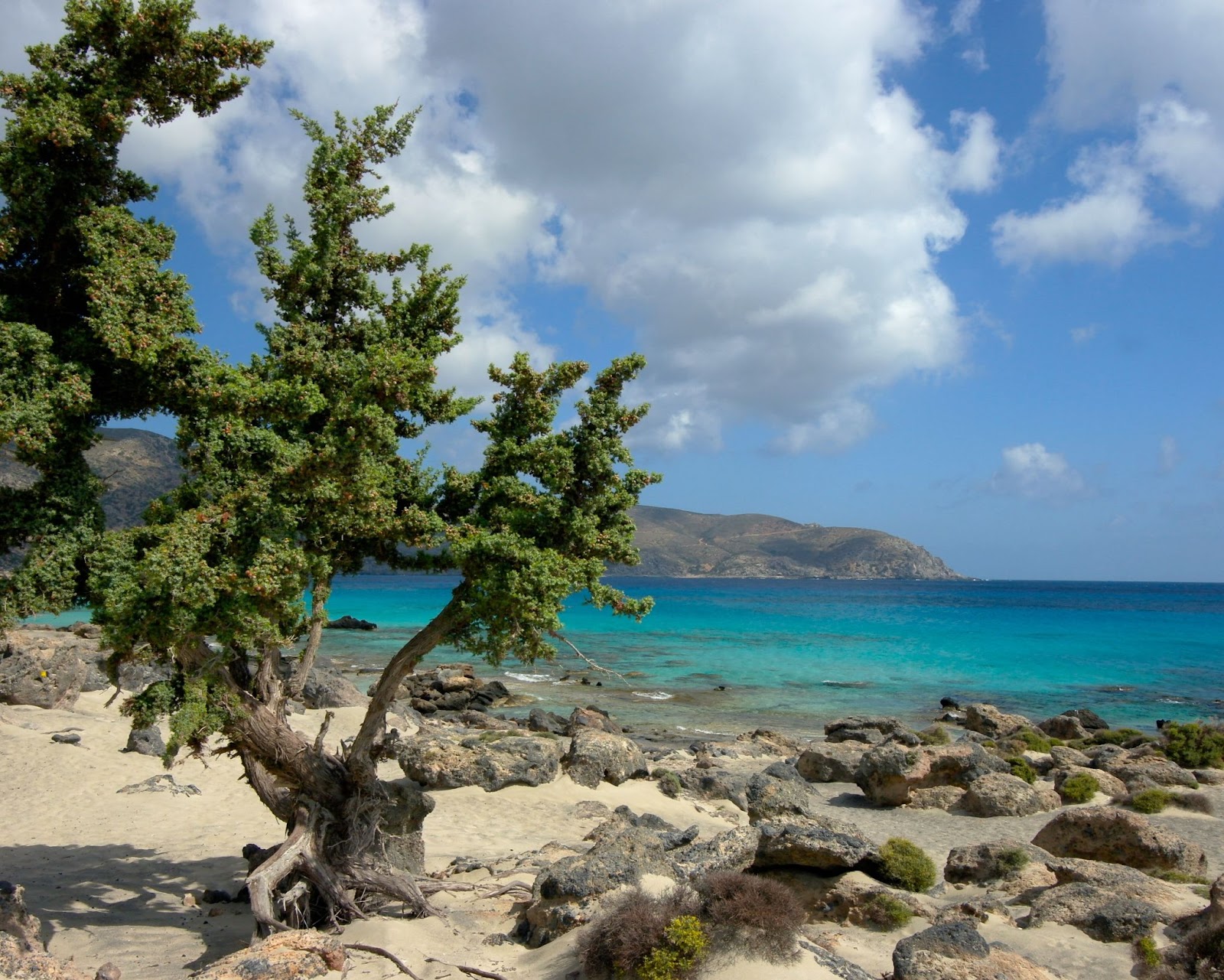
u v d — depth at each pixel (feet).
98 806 77.41
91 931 48.24
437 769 88.94
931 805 97.71
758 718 158.30
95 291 40.88
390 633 284.82
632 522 53.67
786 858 56.80
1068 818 70.74
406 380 45.85
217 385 43.98
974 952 40.01
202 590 39.17
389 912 50.67
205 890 58.49
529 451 50.70
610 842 51.11
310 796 48.96
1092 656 256.73
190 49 45.52
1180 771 103.45
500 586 47.16
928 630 344.28
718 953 35.99
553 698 175.83
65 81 44.21
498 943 45.83
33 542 42.45
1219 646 284.61
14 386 40.19
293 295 53.83
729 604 547.90
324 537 50.21
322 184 53.93
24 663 111.24
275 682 50.21
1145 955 44.32
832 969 37.14
